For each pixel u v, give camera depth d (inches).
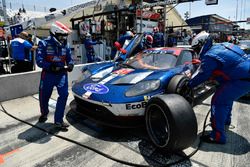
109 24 460.4
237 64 99.5
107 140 108.5
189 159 93.3
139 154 96.2
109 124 109.6
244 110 156.6
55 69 115.1
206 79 103.8
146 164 88.7
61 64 118.6
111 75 133.6
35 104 163.8
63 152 98.0
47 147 102.3
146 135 113.8
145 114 100.2
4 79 166.4
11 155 95.5
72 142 106.5
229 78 102.1
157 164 88.9
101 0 238.4
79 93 122.3
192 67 149.2
